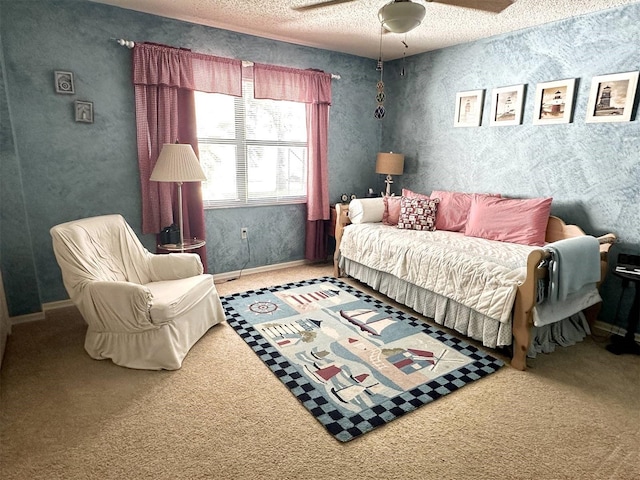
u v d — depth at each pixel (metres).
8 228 2.74
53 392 2.04
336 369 2.31
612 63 2.74
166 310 2.20
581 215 3.01
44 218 2.97
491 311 2.42
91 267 2.36
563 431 1.82
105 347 2.33
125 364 2.29
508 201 3.28
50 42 2.78
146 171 3.22
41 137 2.86
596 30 2.79
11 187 2.70
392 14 1.93
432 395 2.08
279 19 3.17
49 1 2.73
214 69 3.37
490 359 2.46
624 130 2.72
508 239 3.16
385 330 2.83
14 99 2.72
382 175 4.73
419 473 1.57
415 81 4.21
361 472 1.57
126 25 3.02
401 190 4.56
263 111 3.88
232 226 3.88
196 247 3.24
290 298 3.41
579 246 2.40
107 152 3.12
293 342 2.62
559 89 3.03
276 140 4.02
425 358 2.46
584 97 2.91
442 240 3.19
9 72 2.68
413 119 4.30
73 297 2.30
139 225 3.36
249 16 3.11
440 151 4.05
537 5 2.68
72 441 1.70
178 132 3.33
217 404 1.97
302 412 1.92
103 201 3.17
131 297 2.15
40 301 2.94
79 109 2.94
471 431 1.82
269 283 3.80
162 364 2.27
